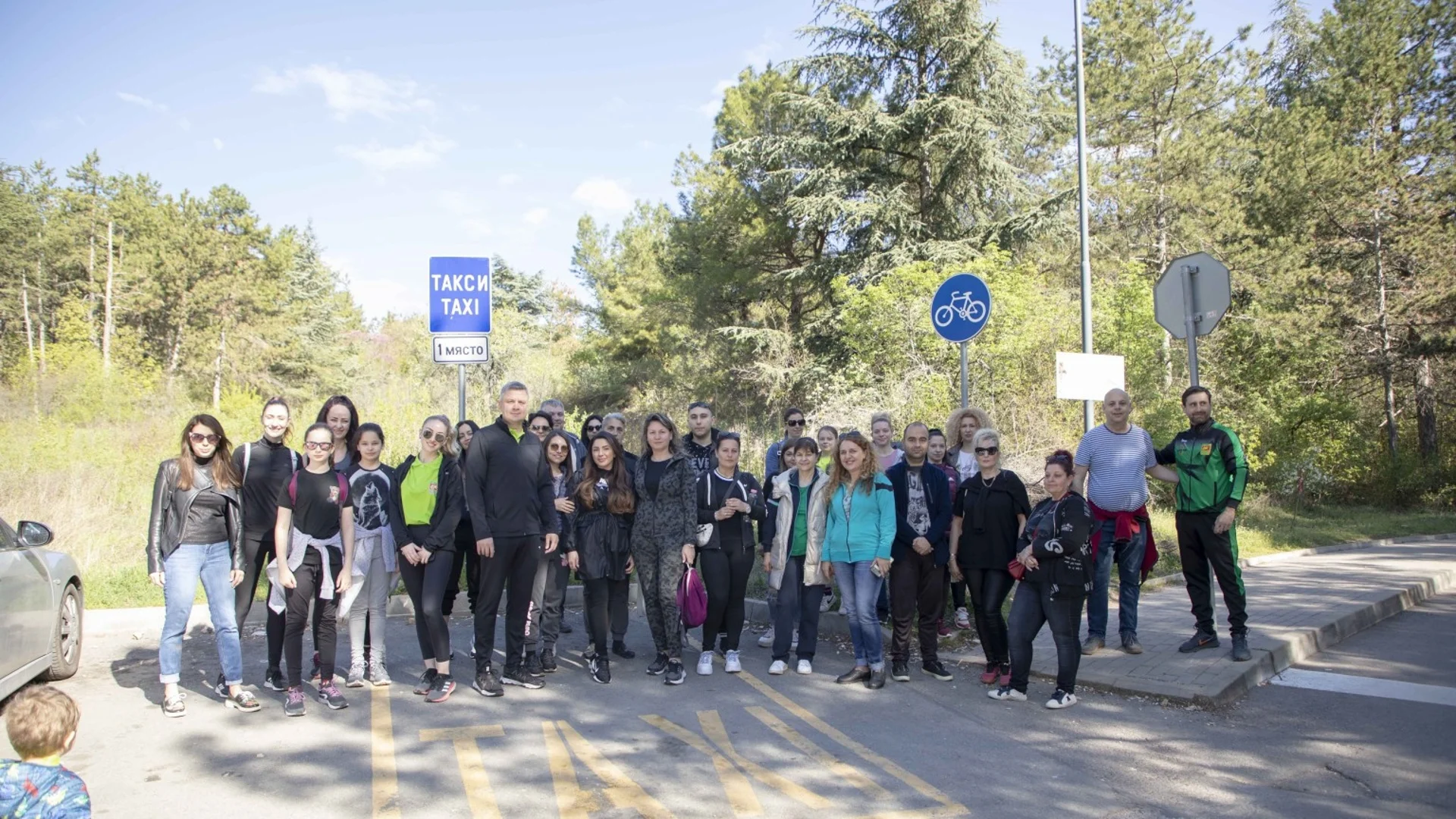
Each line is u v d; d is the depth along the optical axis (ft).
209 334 134.51
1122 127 88.58
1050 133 80.89
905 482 22.80
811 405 79.20
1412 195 75.77
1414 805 14.69
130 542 36.55
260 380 141.59
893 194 71.72
